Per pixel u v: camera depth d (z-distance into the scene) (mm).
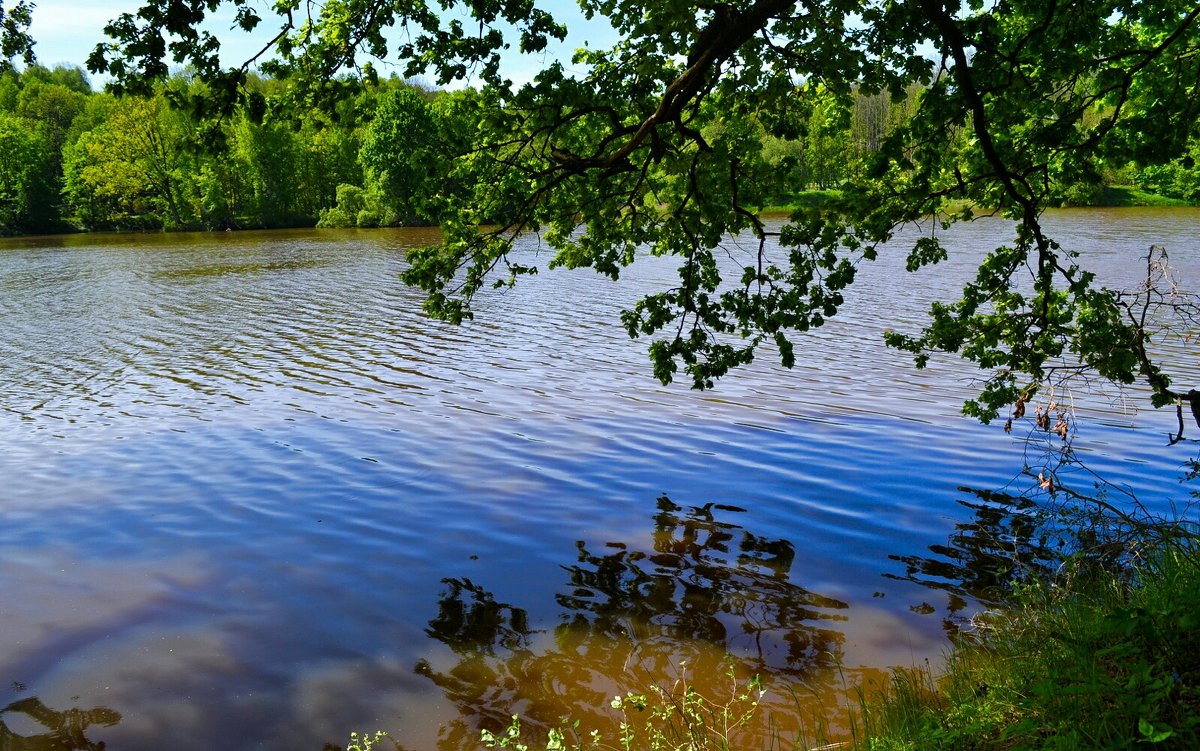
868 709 5965
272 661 7039
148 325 25453
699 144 7148
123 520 10281
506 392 16500
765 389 16297
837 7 6148
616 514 10297
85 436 13977
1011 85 6625
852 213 7109
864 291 28438
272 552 9297
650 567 8812
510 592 8273
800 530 9695
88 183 83312
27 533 9891
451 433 13750
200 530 9945
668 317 7746
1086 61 7051
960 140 7238
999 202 7520
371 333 23422
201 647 7289
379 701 6449
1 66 6367
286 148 88188
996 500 10383
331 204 94562
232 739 6012
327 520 10203
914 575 8445
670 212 7746
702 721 5941
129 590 8414
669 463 12133
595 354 20047
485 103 6914
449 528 9922
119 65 5816
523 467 12055
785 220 59844
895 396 15578
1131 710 3879
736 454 12461
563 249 8039
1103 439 12445
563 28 6809
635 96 7258
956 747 4594
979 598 7891
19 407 16078
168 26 5711
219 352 21156
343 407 15594
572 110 7004
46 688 6684
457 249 7473
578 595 8203
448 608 7965
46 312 28469
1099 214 62750
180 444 13414
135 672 6898
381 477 11711
